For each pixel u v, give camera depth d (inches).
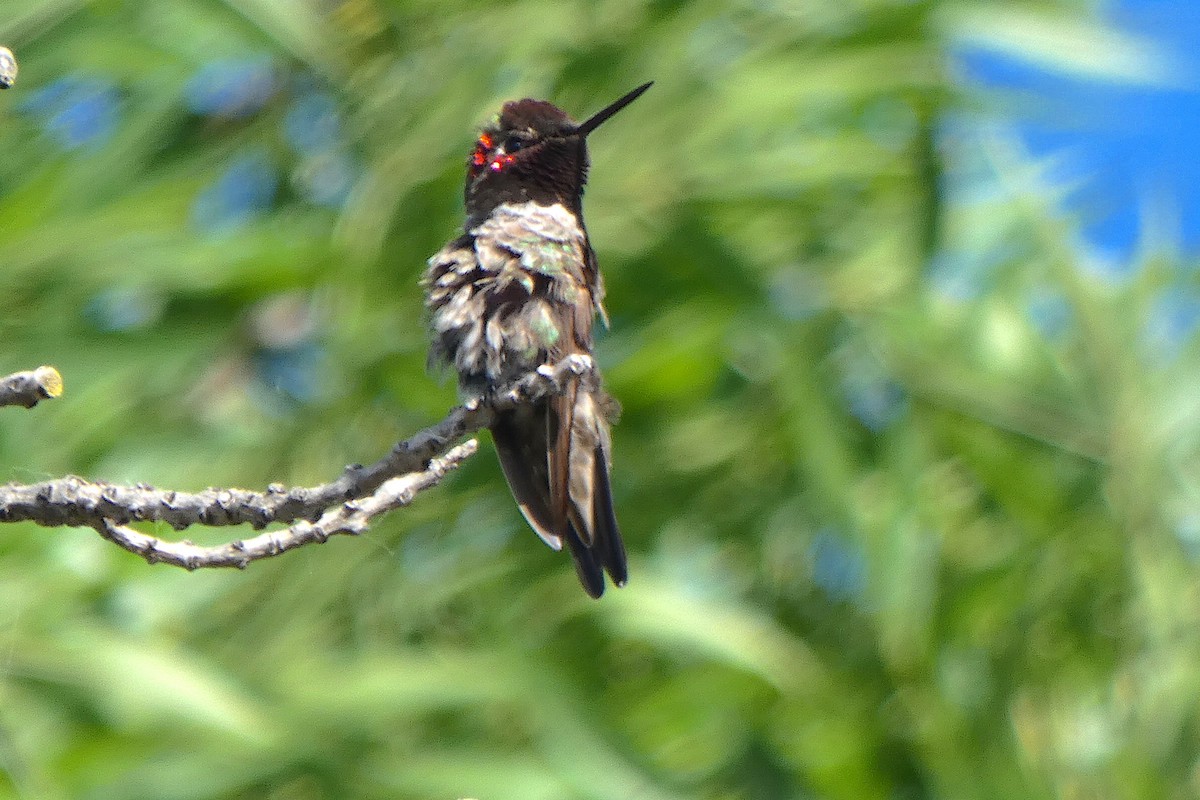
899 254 499.2
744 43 510.0
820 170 497.7
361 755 408.8
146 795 391.9
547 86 489.1
